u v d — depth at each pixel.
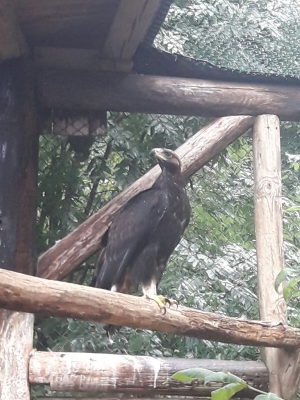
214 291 5.86
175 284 5.57
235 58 4.47
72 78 4.25
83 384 3.77
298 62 4.51
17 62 4.07
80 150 5.20
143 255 3.95
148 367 3.87
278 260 4.21
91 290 2.64
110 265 3.92
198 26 5.09
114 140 5.39
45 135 4.88
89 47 4.20
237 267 6.03
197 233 6.14
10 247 3.87
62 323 5.04
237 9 5.26
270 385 4.02
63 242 4.04
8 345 3.78
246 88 4.47
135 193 4.26
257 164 4.41
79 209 5.38
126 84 4.30
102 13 3.74
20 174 3.97
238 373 4.01
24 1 3.53
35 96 4.20
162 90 4.33
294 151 6.32
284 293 3.32
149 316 3.00
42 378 3.75
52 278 3.95
